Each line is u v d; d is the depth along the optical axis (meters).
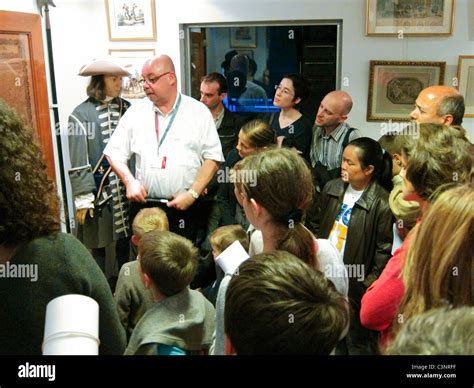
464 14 2.36
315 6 2.47
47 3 2.53
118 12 2.60
